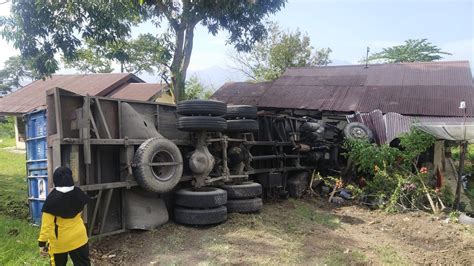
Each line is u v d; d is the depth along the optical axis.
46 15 11.23
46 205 4.20
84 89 19.14
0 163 15.38
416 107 13.26
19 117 22.17
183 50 14.47
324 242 7.00
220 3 12.74
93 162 6.59
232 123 8.80
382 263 6.09
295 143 11.23
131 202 7.01
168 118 8.08
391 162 10.70
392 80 15.70
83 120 6.31
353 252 6.50
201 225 7.37
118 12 11.69
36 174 7.48
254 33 15.29
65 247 4.35
